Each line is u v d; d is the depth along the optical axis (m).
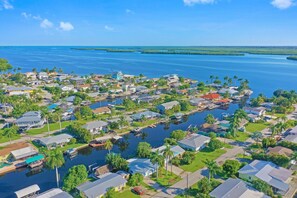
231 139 131.25
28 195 81.69
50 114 157.62
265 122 160.50
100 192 79.69
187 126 157.62
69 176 85.25
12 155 108.62
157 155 89.94
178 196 82.31
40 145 122.56
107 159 100.69
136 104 192.25
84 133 128.12
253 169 91.62
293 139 122.50
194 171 98.56
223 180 91.00
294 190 85.06
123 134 141.12
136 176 88.56
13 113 159.38
